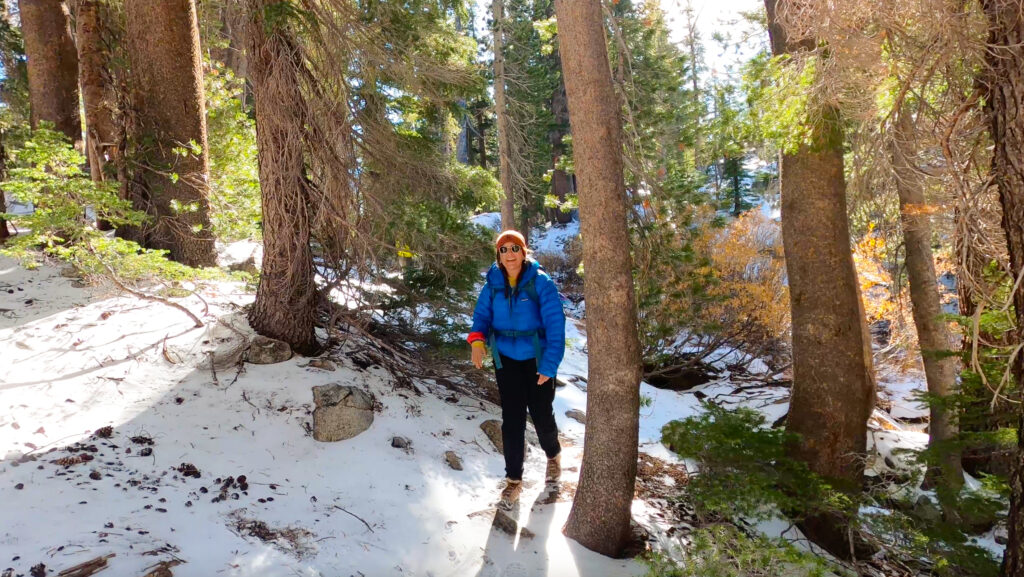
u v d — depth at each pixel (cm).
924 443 705
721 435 416
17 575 227
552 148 2475
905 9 344
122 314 505
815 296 488
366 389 457
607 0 483
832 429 479
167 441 352
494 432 474
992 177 323
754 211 1227
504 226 1772
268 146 478
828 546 448
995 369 459
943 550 384
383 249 556
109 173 701
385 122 601
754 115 477
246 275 568
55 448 325
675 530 396
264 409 403
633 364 353
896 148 414
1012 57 300
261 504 315
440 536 330
